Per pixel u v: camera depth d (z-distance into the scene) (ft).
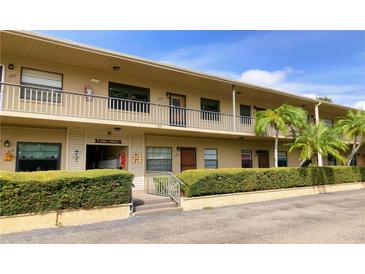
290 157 70.44
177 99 51.88
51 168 37.96
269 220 28.86
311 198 45.78
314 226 26.30
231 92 57.41
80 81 40.93
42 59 37.60
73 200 26.63
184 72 44.32
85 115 40.60
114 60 38.63
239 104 61.36
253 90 56.08
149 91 48.03
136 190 44.88
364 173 64.54
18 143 35.91
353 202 41.55
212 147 56.39
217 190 37.70
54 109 38.09
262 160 64.85
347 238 22.29
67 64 39.73
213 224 27.04
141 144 46.70
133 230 24.68
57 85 38.93
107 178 28.99
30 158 36.58
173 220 28.76
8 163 34.94
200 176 36.19
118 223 27.30
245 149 62.03
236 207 36.96
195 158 53.62
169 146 50.29
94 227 25.68
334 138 53.01
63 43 33.17
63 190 26.25
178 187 35.40
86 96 40.37
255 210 34.78
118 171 30.30
